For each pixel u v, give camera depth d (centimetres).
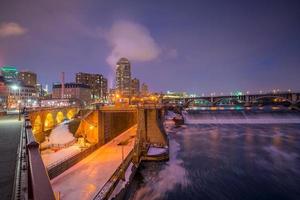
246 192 3275
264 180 3741
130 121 8175
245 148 6141
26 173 791
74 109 9588
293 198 3127
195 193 3212
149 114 5500
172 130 9788
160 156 4497
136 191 3278
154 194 3188
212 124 11894
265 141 7156
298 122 12169
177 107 14262
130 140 5622
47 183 419
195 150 5869
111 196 2519
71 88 18162
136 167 3881
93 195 2512
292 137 7888
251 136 8112
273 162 4784
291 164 4647
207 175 3934
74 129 5809
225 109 15962
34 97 13700
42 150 4403
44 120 5869
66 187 2731
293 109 15788
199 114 14125
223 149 6006
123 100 11981
